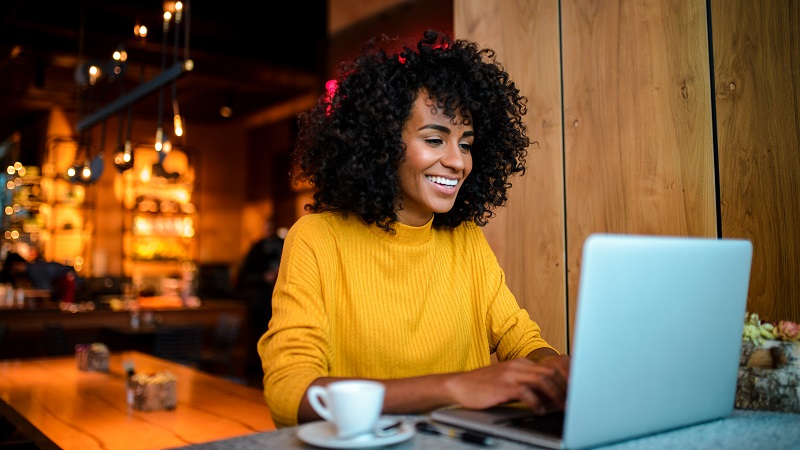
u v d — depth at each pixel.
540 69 2.32
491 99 1.51
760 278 1.69
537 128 2.32
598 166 2.11
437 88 1.36
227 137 10.37
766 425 1.02
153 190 9.54
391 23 3.42
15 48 6.41
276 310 1.27
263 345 1.24
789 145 1.65
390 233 1.40
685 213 1.87
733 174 1.76
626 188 2.03
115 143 9.24
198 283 9.14
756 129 1.71
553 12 2.28
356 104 1.41
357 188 1.40
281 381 1.11
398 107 1.38
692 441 0.91
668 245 0.88
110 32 6.30
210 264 9.65
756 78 1.72
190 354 5.66
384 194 1.39
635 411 0.88
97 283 8.03
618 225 2.05
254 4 7.13
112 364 3.80
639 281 0.85
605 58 2.10
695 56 1.86
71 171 4.62
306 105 8.84
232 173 10.40
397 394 1.04
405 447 0.86
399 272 1.39
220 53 7.04
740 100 1.75
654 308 0.87
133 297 7.95
